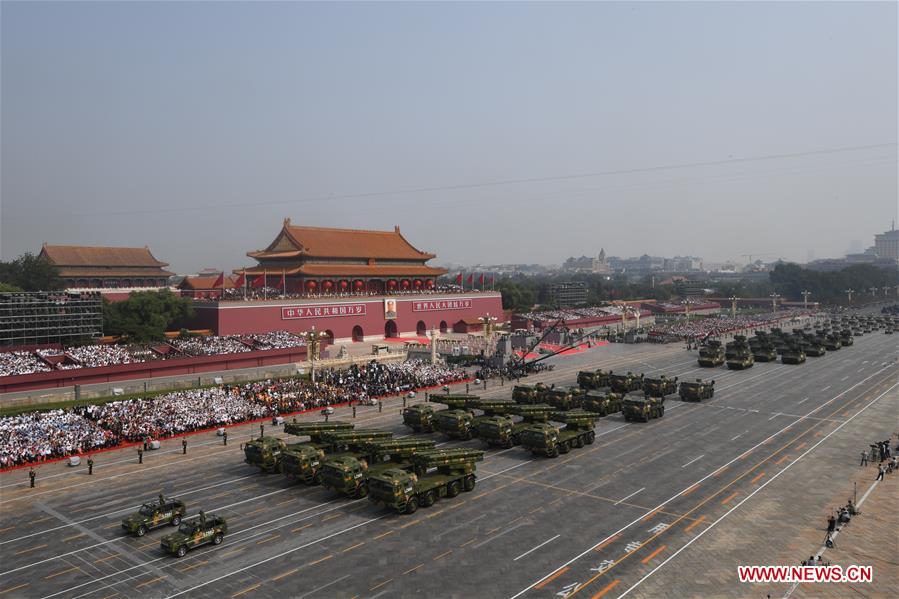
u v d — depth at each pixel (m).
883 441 57.03
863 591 31.59
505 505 43.56
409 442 48.75
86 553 36.34
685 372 102.50
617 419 70.56
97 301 92.25
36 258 131.38
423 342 133.12
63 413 62.41
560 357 121.25
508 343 118.38
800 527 39.25
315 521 40.91
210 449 58.22
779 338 134.75
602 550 36.19
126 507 43.56
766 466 51.84
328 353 110.12
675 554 35.62
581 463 53.38
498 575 33.22
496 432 57.22
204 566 34.56
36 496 45.78
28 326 85.94
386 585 32.19
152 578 33.22
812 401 78.44
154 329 100.56
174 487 47.78
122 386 79.06
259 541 37.78
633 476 49.66
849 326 178.12
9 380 73.62
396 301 139.00
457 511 42.47
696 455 55.28
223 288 126.44
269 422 69.00
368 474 44.50
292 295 125.81
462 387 90.12
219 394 73.12
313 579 32.91
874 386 88.12
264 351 99.06
